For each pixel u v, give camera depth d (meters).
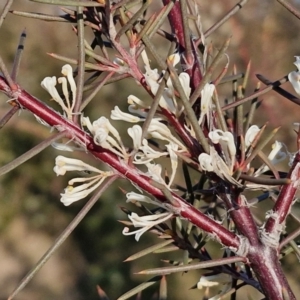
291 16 0.72
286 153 0.27
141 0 0.26
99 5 0.25
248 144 0.26
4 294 1.13
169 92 0.25
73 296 1.10
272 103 0.62
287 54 0.71
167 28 0.57
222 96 0.47
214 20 0.68
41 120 0.25
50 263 1.19
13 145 1.18
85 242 1.17
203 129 0.26
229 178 0.25
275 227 0.25
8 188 1.22
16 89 0.25
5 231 1.22
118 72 0.26
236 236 0.25
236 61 0.70
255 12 0.71
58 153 1.21
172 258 0.94
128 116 0.26
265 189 0.25
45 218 1.24
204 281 0.28
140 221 0.25
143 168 0.49
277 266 0.25
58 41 1.11
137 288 0.26
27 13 0.26
